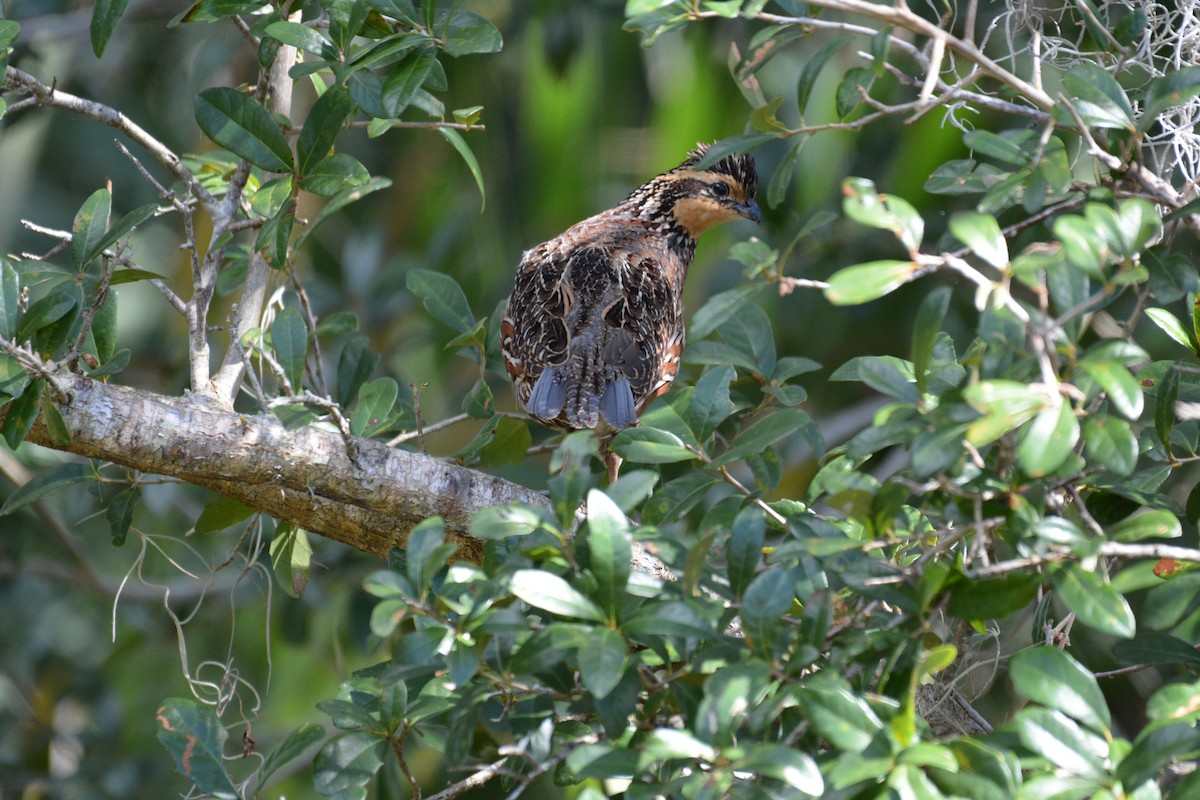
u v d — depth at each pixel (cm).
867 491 570
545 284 1108
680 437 751
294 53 991
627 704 574
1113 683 1314
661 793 550
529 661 548
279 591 1401
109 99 1681
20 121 1520
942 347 765
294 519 891
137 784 1471
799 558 620
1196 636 586
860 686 571
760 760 500
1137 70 915
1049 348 532
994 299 539
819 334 1481
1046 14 1017
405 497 834
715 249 1557
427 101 874
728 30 1470
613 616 559
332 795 671
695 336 596
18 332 751
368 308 1498
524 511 593
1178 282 661
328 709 690
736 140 677
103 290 768
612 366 1052
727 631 772
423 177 1588
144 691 1620
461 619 580
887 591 572
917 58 664
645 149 1566
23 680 1547
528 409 1027
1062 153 611
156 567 1517
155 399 798
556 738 663
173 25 880
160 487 1347
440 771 1346
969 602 565
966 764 522
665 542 605
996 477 565
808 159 1435
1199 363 688
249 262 965
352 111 848
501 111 1566
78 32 1523
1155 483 711
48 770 1519
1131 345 530
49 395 766
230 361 873
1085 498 718
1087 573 541
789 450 1443
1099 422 536
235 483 850
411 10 793
